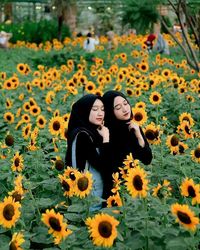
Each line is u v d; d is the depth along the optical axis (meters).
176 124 9.58
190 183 3.78
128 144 5.16
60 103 10.52
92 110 4.98
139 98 10.16
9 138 5.87
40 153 5.99
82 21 36.81
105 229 3.41
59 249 4.10
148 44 22.77
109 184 4.98
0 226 4.48
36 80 11.88
